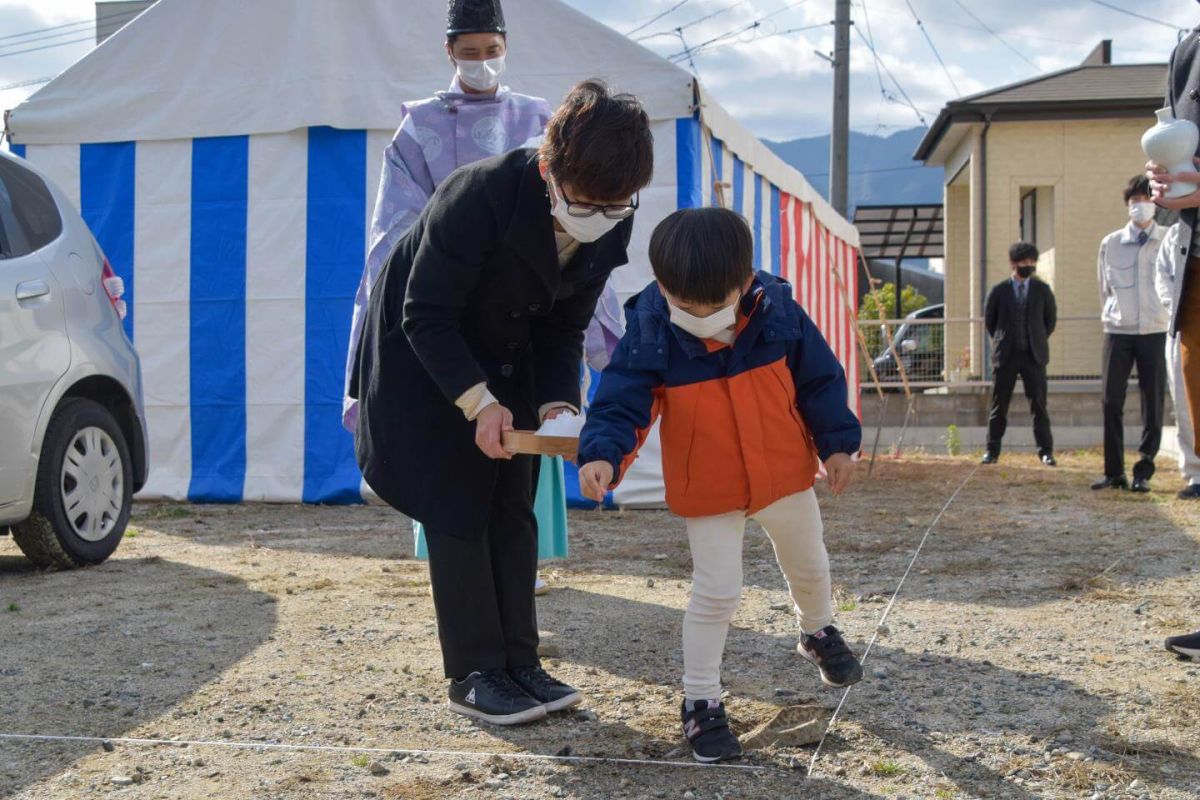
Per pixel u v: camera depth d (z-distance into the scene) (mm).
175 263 7777
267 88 7629
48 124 7852
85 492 5309
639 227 7020
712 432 2822
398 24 7520
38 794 2635
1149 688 3375
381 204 3990
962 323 18500
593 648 3875
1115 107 17422
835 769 2766
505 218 2811
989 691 3361
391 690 3406
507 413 2881
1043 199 18609
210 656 3777
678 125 6973
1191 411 3775
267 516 7129
